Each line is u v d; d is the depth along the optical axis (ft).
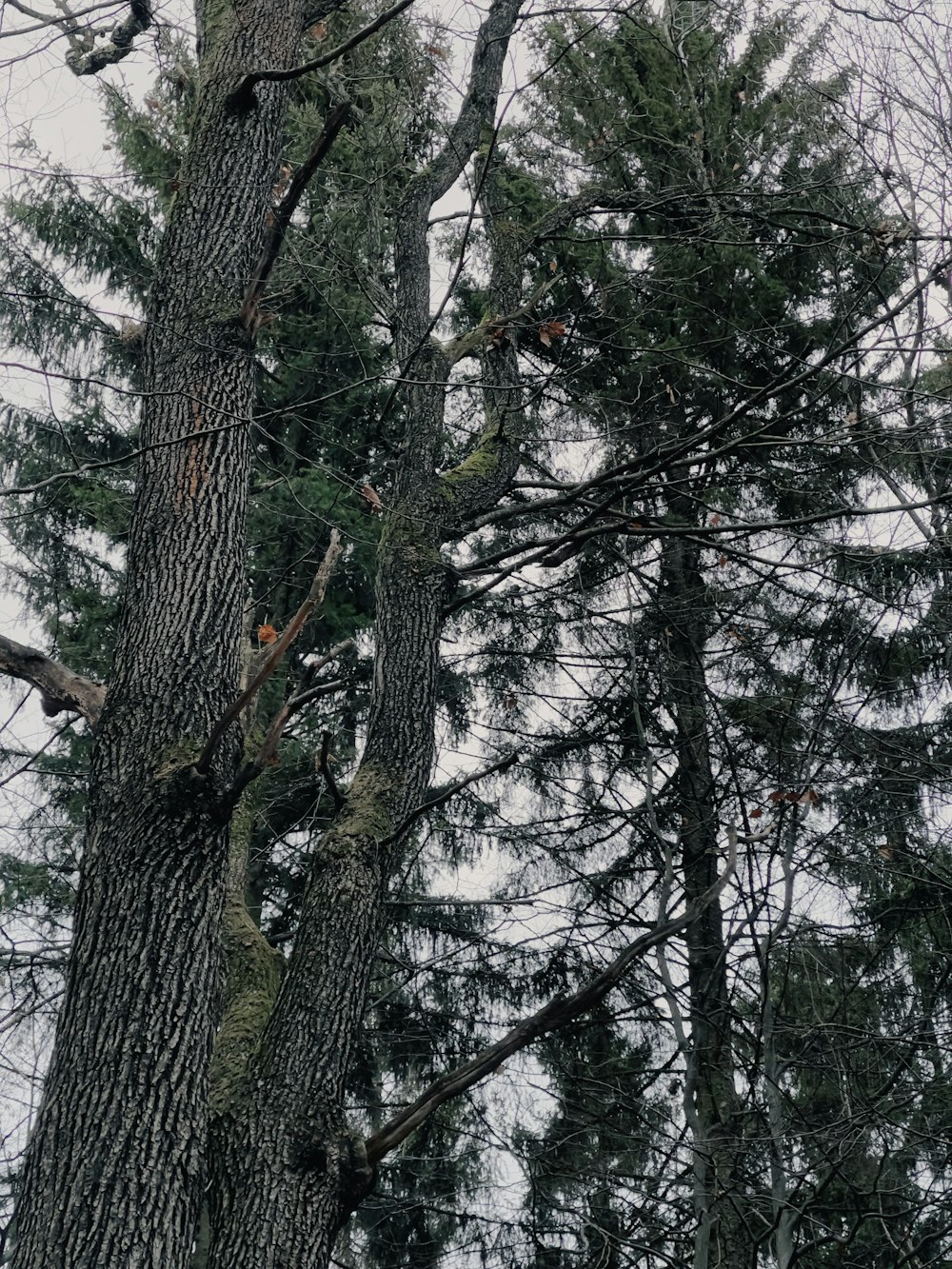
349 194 29.76
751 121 32.17
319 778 30.89
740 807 24.02
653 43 33.14
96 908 13.19
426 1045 31.96
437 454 21.94
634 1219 23.36
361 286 24.43
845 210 25.31
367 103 31.50
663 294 29.73
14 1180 21.25
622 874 29.22
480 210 27.94
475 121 26.18
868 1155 24.22
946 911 26.55
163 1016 12.74
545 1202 27.66
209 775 13.71
